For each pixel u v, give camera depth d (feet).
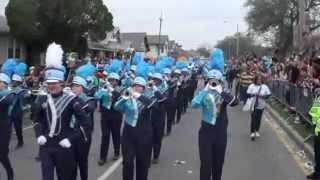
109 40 240.73
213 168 29.81
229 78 135.33
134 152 30.35
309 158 44.21
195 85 90.38
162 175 37.47
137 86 30.53
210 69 29.58
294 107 69.72
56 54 25.55
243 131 61.98
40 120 25.73
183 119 72.23
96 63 100.22
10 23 130.11
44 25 134.21
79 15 138.10
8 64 33.12
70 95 25.68
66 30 138.31
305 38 84.17
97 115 76.28
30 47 141.38
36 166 40.16
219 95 29.19
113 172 37.91
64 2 135.13
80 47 148.87
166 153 45.93
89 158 42.88
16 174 37.29
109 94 39.73
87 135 31.14
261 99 54.95
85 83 32.45
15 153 45.70
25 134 56.85
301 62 72.28
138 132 30.12
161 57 54.80
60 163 25.44
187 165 41.01
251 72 92.02
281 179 36.96
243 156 45.52
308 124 57.77
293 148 49.80
